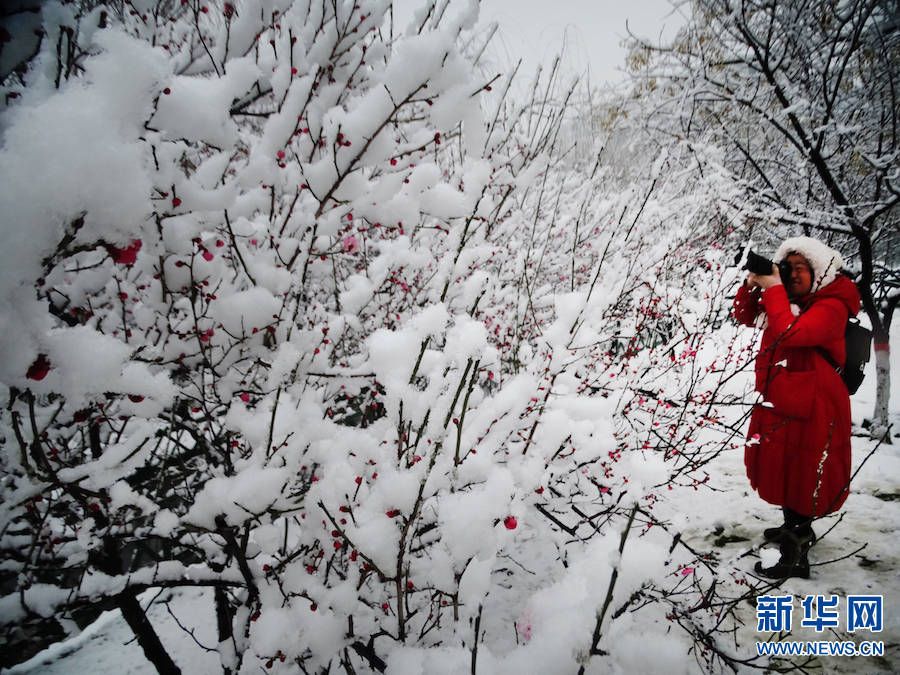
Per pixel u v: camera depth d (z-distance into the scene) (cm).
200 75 169
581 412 188
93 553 163
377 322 304
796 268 220
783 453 209
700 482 209
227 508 134
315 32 165
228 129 117
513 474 167
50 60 100
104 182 79
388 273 234
